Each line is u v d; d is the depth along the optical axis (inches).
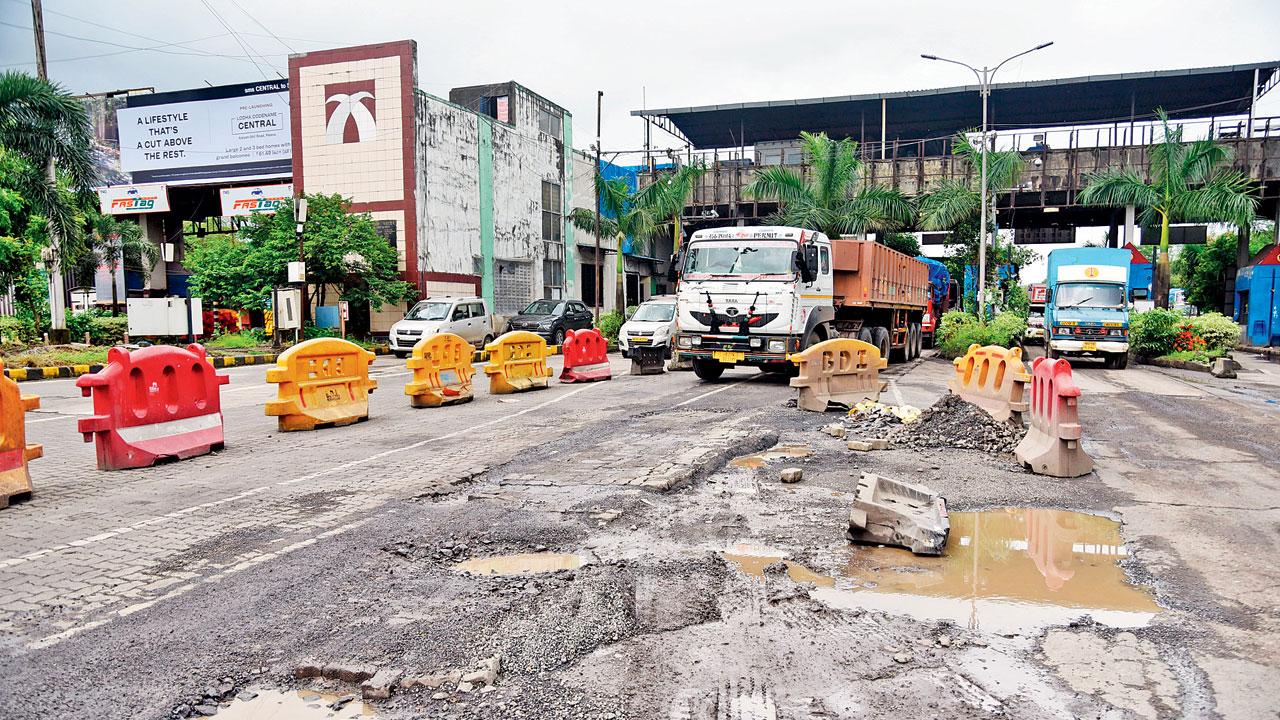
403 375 766.5
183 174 1392.7
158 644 148.9
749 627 156.3
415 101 1203.2
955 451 334.6
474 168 1350.9
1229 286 1802.4
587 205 1763.0
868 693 131.0
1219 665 141.9
